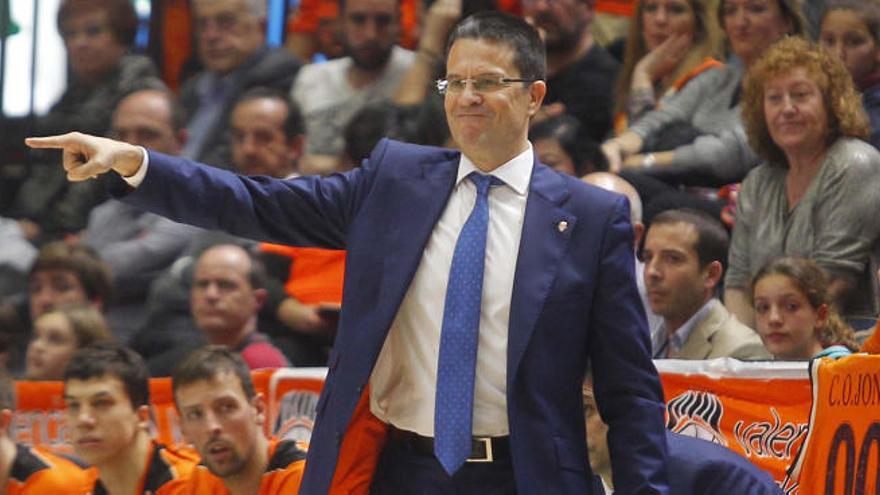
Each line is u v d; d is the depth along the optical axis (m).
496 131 11.48
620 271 11.51
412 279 11.51
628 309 11.51
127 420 17.23
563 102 23.05
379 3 23.75
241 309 20.48
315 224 11.86
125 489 17.34
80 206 24.70
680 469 13.65
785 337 16.94
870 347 13.81
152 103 23.52
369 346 11.35
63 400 18.56
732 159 21.41
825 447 13.69
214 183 11.48
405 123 22.33
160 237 22.95
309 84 24.27
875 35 20.33
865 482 13.05
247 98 22.97
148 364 21.02
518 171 11.69
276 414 17.78
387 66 23.92
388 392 11.66
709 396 16.12
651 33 22.61
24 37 27.86
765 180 19.20
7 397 18.09
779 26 21.52
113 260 22.83
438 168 11.79
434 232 11.62
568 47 23.09
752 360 16.77
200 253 21.98
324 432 11.52
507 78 11.44
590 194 11.66
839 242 18.25
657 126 21.88
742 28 21.56
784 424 15.75
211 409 16.28
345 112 23.88
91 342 20.53
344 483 11.61
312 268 21.28
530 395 11.27
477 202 11.59
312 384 17.73
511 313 11.34
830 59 18.70
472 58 11.47
